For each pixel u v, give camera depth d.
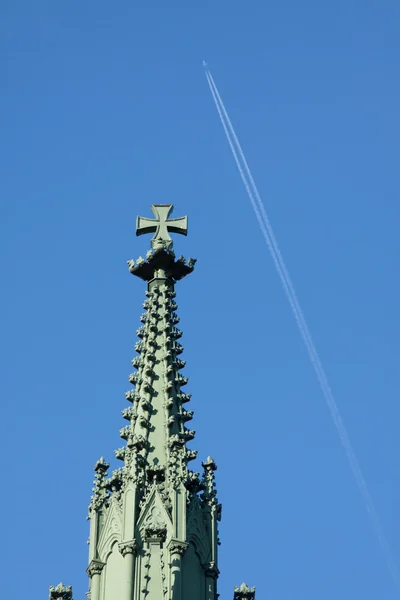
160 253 88.06
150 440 79.81
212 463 78.81
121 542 74.81
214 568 75.12
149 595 73.06
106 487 78.06
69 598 76.19
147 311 86.25
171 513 75.81
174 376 83.12
